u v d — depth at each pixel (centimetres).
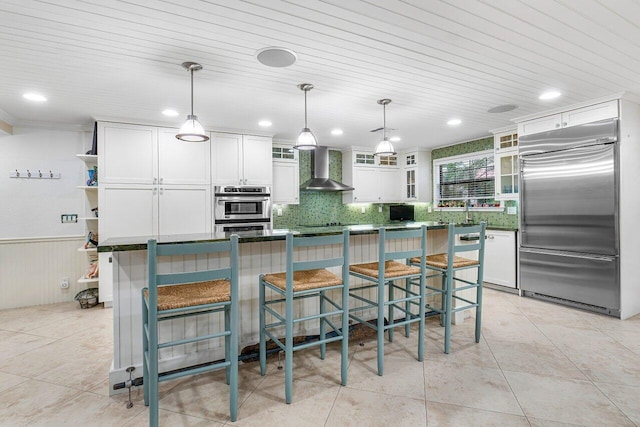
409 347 265
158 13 177
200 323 230
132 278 208
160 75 259
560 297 364
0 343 278
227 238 211
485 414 179
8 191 381
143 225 384
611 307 324
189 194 407
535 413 179
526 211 395
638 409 181
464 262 271
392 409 184
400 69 255
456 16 185
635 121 328
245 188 435
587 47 223
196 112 357
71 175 410
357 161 575
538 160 380
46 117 369
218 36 203
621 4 175
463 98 324
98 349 266
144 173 384
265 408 186
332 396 197
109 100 315
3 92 291
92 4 167
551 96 321
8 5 167
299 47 219
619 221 316
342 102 332
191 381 216
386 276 230
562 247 360
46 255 396
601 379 213
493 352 254
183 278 163
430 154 599
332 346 267
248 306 245
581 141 341
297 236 218
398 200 616
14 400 195
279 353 242
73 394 202
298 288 197
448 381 213
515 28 198
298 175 517
